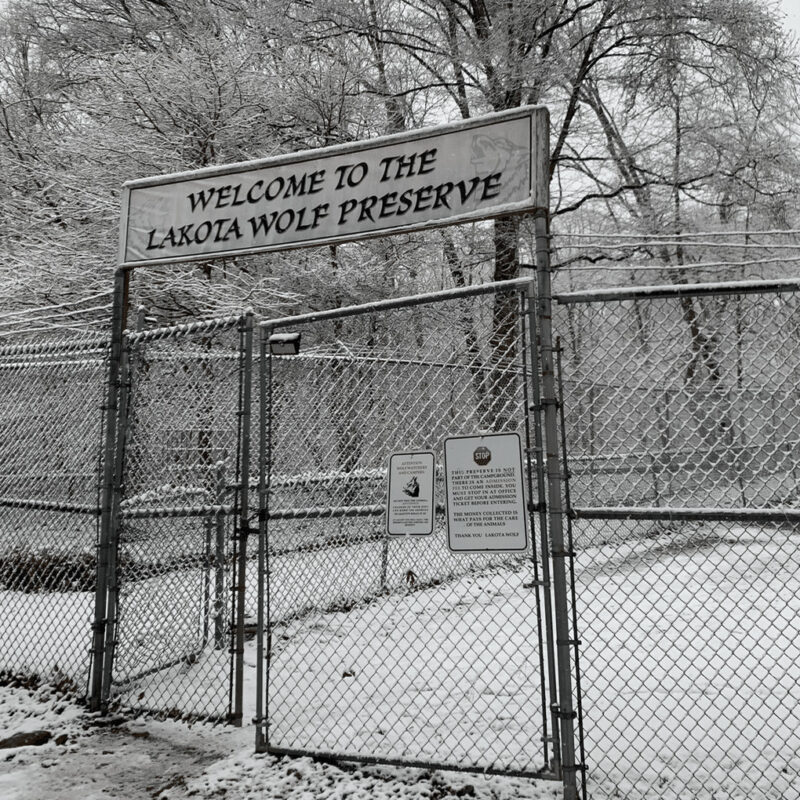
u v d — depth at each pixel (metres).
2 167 12.57
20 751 3.86
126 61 11.34
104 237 10.85
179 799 3.32
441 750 3.56
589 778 3.29
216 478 4.95
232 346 10.22
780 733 3.67
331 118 12.03
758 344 3.11
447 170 3.79
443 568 4.88
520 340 3.69
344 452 4.54
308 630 4.98
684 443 3.17
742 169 14.28
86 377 5.02
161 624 4.75
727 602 6.08
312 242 4.12
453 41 13.48
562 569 3.20
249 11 12.82
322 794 3.29
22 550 5.63
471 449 3.45
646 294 3.23
